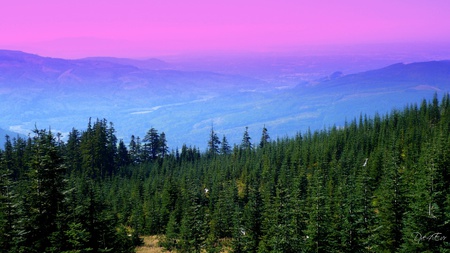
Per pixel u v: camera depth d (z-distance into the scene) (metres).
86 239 29.30
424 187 35.69
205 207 67.06
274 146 119.69
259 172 96.06
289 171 85.06
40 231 27.92
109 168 118.19
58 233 27.59
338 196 44.72
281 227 32.38
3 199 26.81
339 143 105.94
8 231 26.72
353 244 32.81
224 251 44.75
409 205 34.31
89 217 30.83
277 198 42.38
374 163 70.81
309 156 99.69
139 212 65.06
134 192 86.62
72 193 30.53
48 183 28.09
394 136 91.75
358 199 34.34
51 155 28.31
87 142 115.31
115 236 33.84
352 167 79.25
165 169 121.00
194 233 41.66
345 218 33.62
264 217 40.53
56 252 27.50
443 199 33.75
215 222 53.81
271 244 33.16
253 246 37.81
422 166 46.97
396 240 35.59
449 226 31.77
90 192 31.97
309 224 34.91
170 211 63.47
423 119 118.38
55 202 28.48
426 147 60.69
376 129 113.38
